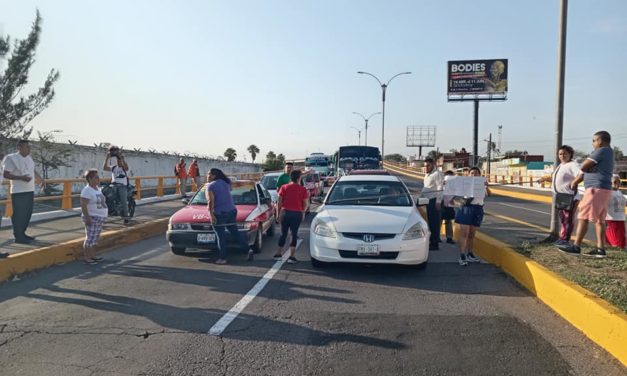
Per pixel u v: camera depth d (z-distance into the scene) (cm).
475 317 529
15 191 823
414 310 555
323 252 733
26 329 480
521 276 677
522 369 394
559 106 841
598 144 688
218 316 526
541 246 788
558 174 771
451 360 411
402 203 855
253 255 892
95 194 792
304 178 2050
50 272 734
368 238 716
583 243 845
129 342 447
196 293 619
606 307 450
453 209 1005
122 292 621
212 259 853
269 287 654
